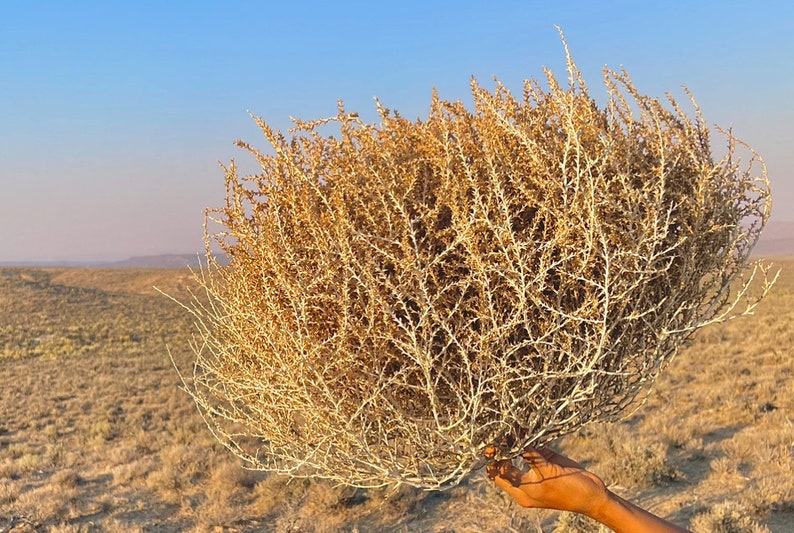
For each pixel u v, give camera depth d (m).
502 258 1.62
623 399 1.93
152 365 23.95
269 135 1.85
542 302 1.59
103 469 10.41
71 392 18.62
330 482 8.48
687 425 10.05
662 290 1.85
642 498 7.60
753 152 2.03
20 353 28.14
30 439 12.95
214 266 2.13
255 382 1.92
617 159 1.72
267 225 1.83
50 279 69.19
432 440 1.73
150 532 7.69
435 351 1.69
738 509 6.45
